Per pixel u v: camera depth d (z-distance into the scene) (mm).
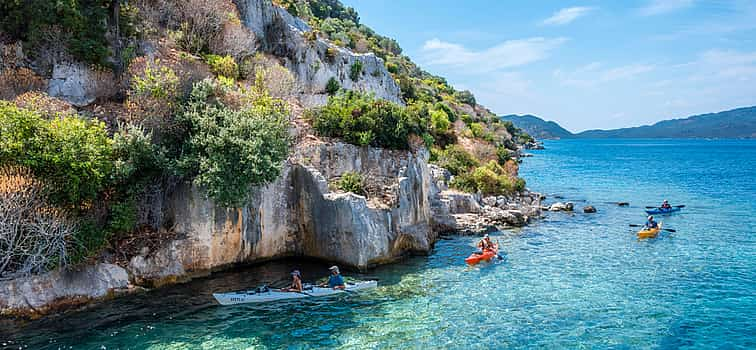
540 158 130250
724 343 16391
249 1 44062
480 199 40688
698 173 82125
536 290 21484
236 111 23000
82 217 19031
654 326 17719
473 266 25047
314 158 27938
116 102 25672
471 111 118625
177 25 37062
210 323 17391
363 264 23781
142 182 20984
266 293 19812
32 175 17125
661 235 32625
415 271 24109
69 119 19375
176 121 22172
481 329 17312
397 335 16719
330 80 52125
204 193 21484
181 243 21609
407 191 27641
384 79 65312
